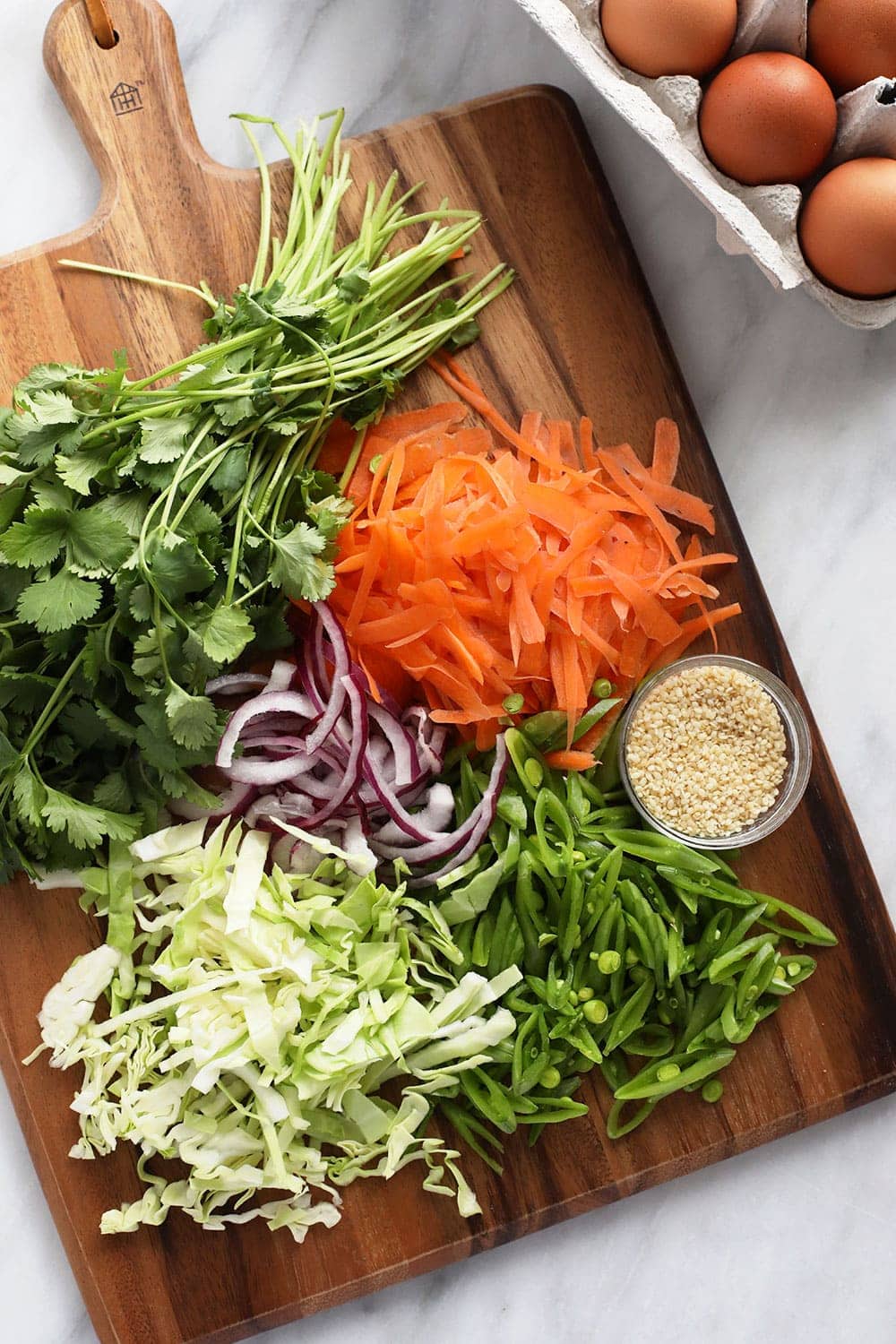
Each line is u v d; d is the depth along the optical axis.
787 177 1.41
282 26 1.60
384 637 1.42
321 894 1.44
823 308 1.61
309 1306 1.47
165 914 1.42
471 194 1.52
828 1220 1.61
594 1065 1.50
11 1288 1.55
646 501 1.50
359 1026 1.39
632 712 1.49
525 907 1.44
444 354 1.52
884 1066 1.53
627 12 1.38
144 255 1.48
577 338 1.53
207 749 1.35
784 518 1.63
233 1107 1.44
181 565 1.25
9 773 1.32
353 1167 1.46
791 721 1.49
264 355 1.36
